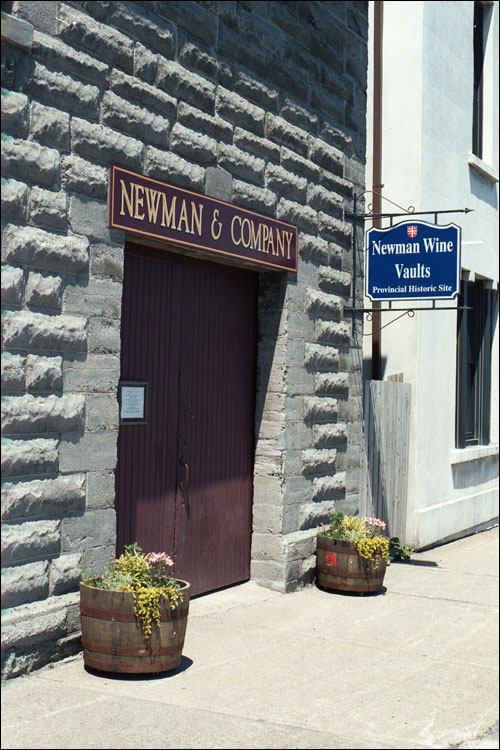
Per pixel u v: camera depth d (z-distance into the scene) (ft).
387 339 40.22
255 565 29.86
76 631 21.11
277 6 29.30
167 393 26.17
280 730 17.56
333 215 32.78
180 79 24.77
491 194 50.37
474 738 17.78
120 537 24.36
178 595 20.57
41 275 20.34
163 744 16.51
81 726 17.16
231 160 27.04
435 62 41.37
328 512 32.12
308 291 30.91
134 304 24.90
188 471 26.86
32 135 20.13
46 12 20.45
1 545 19.30
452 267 32.04
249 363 29.91
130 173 22.89
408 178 39.83
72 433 21.16
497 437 51.72
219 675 20.88
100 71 21.99
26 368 19.98
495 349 51.60
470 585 32.68
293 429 30.09
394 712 19.03
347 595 29.99
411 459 40.09
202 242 25.64
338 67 33.14
